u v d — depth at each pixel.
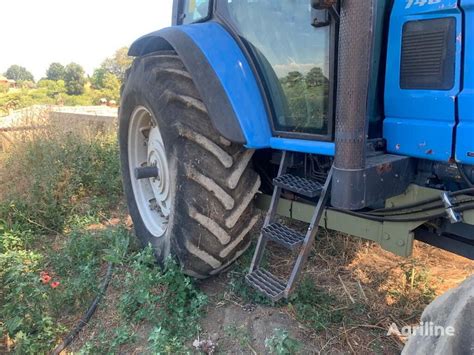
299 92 2.34
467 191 1.93
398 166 2.10
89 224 4.09
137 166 3.59
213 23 2.79
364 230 2.34
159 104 2.70
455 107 1.97
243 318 2.64
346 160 1.89
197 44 2.56
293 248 2.23
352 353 2.37
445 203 1.94
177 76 2.67
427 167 2.19
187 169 2.52
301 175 2.67
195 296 2.76
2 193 4.41
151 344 2.38
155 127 3.26
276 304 2.73
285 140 2.40
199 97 2.57
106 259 3.13
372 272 3.11
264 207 2.84
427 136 2.08
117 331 2.52
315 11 2.10
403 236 2.19
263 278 2.44
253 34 2.51
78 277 3.06
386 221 2.24
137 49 3.24
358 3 1.76
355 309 2.68
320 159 2.53
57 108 7.51
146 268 2.76
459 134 1.96
